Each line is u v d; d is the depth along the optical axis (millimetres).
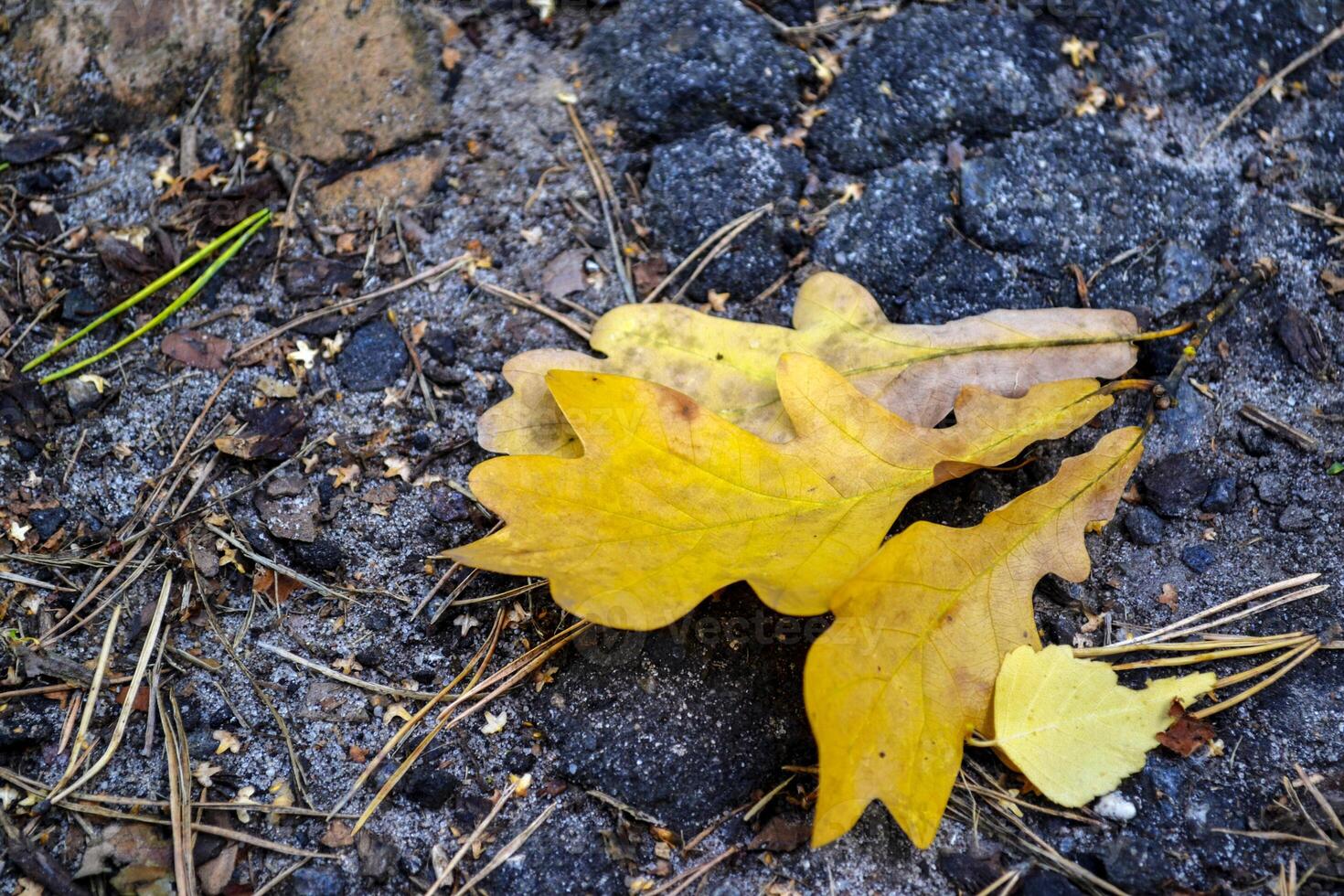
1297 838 304
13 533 325
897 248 350
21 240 350
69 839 303
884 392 326
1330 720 314
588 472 300
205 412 339
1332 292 349
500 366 344
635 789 310
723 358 328
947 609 303
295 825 307
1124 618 325
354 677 319
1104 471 318
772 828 307
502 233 356
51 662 314
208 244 352
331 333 346
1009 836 306
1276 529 333
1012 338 330
